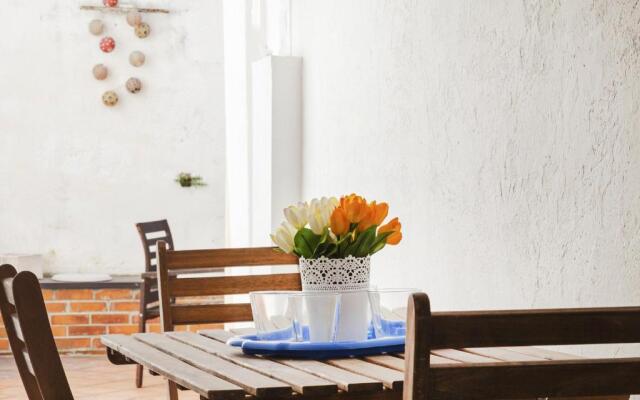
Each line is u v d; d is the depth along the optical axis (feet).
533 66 8.22
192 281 9.23
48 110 25.05
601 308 4.14
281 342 6.40
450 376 3.99
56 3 25.03
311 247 6.75
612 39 7.13
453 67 9.75
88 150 25.20
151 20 25.36
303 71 14.82
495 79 8.87
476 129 9.27
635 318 4.15
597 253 7.36
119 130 25.29
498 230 8.87
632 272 6.93
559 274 7.87
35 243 25.03
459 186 9.66
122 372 20.58
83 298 23.17
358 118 12.53
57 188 25.11
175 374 5.76
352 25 12.67
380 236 6.83
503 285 8.79
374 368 5.82
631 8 6.91
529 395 4.07
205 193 25.55
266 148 14.98
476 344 4.00
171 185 25.48
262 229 15.24
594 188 7.38
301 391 5.15
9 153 24.97
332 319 6.60
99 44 25.09
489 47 8.98
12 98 24.94
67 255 25.13
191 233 25.55
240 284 9.36
